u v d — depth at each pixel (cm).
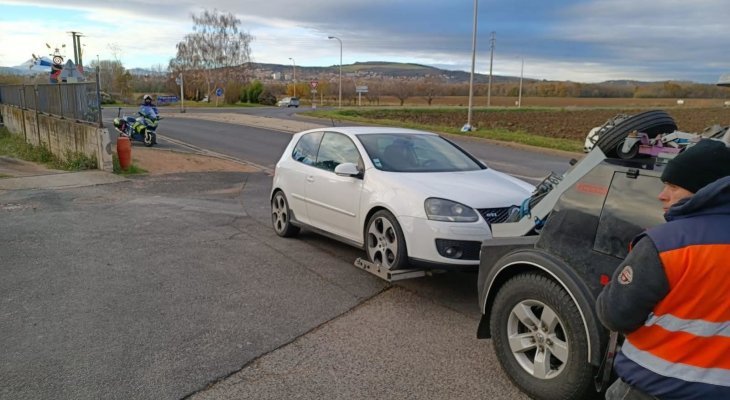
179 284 537
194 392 342
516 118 5012
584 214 317
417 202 511
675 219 190
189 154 1684
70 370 364
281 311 475
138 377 357
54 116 1612
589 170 322
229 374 365
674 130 327
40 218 816
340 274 580
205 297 504
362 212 574
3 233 723
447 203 503
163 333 425
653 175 289
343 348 407
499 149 2075
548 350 333
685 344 184
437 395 345
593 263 309
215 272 578
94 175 1220
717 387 181
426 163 609
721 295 177
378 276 527
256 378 361
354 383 357
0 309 466
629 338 203
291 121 3312
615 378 310
